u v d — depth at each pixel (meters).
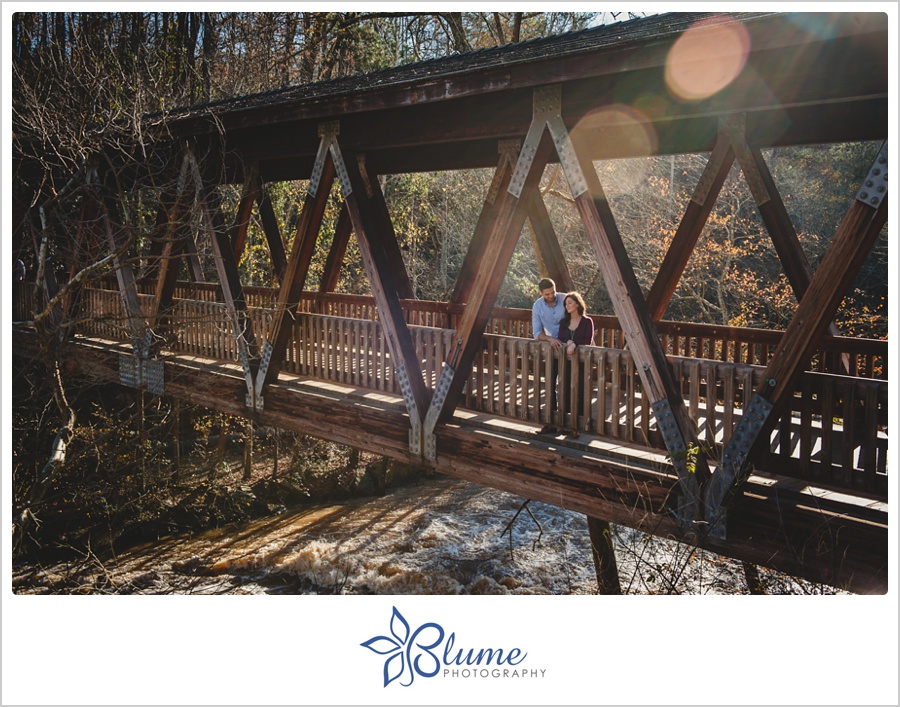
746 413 4.42
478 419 6.16
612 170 17.83
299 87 8.52
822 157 19.08
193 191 8.21
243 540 11.79
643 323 4.78
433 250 21.84
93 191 8.41
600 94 4.80
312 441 15.46
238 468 14.58
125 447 11.13
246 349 7.74
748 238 16.69
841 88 3.92
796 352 4.21
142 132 8.18
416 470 15.30
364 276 18.59
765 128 6.64
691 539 4.71
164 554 11.15
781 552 4.38
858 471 4.30
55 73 10.83
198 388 8.38
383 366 7.00
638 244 17.36
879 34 3.74
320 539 11.86
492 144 7.94
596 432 5.47
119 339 9.98
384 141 6.19
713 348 7.20
